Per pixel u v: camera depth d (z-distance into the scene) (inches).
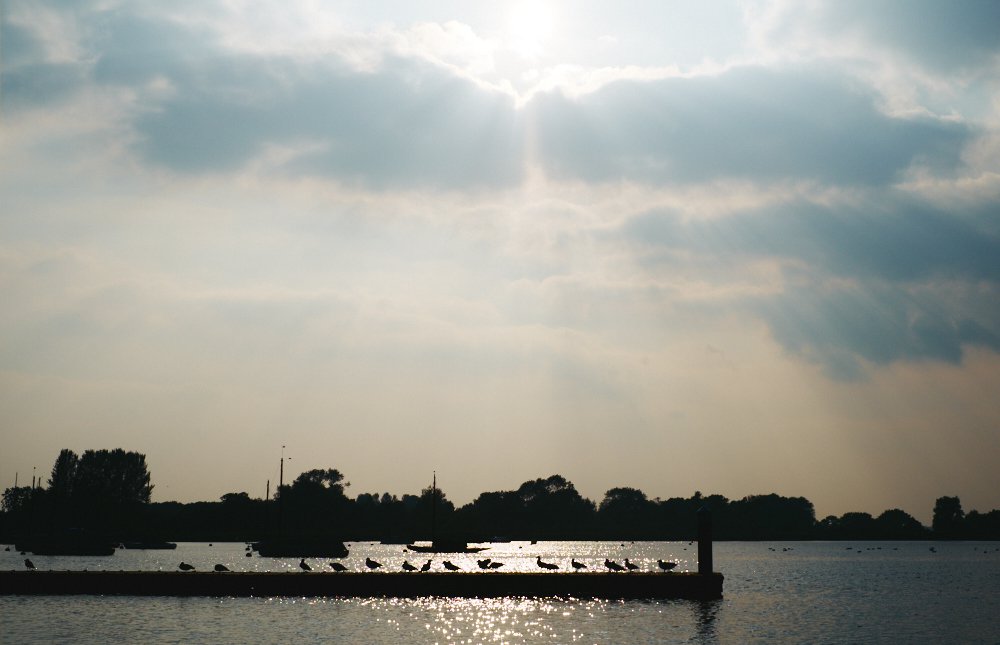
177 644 3075.8
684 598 4522.6
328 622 3587.6
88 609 3890.3
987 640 3442.4
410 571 4953.3
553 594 4493.1
